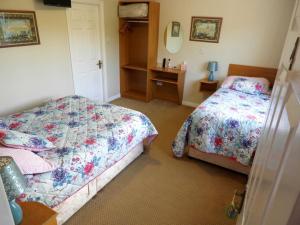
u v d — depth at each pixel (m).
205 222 1.97
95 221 1.94
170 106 4.64
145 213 2.04
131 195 2.24
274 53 3.63
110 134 2.21
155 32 4.45
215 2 3.84
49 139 2.05
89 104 2.91
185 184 2.42
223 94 3.40
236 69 3.99
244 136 2.35
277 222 0.41
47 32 3.16
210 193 2.30
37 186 1.57
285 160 0.44
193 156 2.80
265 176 0.68
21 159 1.54
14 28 2.73
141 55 4.91
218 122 2.48
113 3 4.22
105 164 2.11
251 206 0.85
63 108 2.76
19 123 2.32
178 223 1.96
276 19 3.46
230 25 3.83
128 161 2.62
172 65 4.65
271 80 3.74
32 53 3.02
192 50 4.34
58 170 1.71
